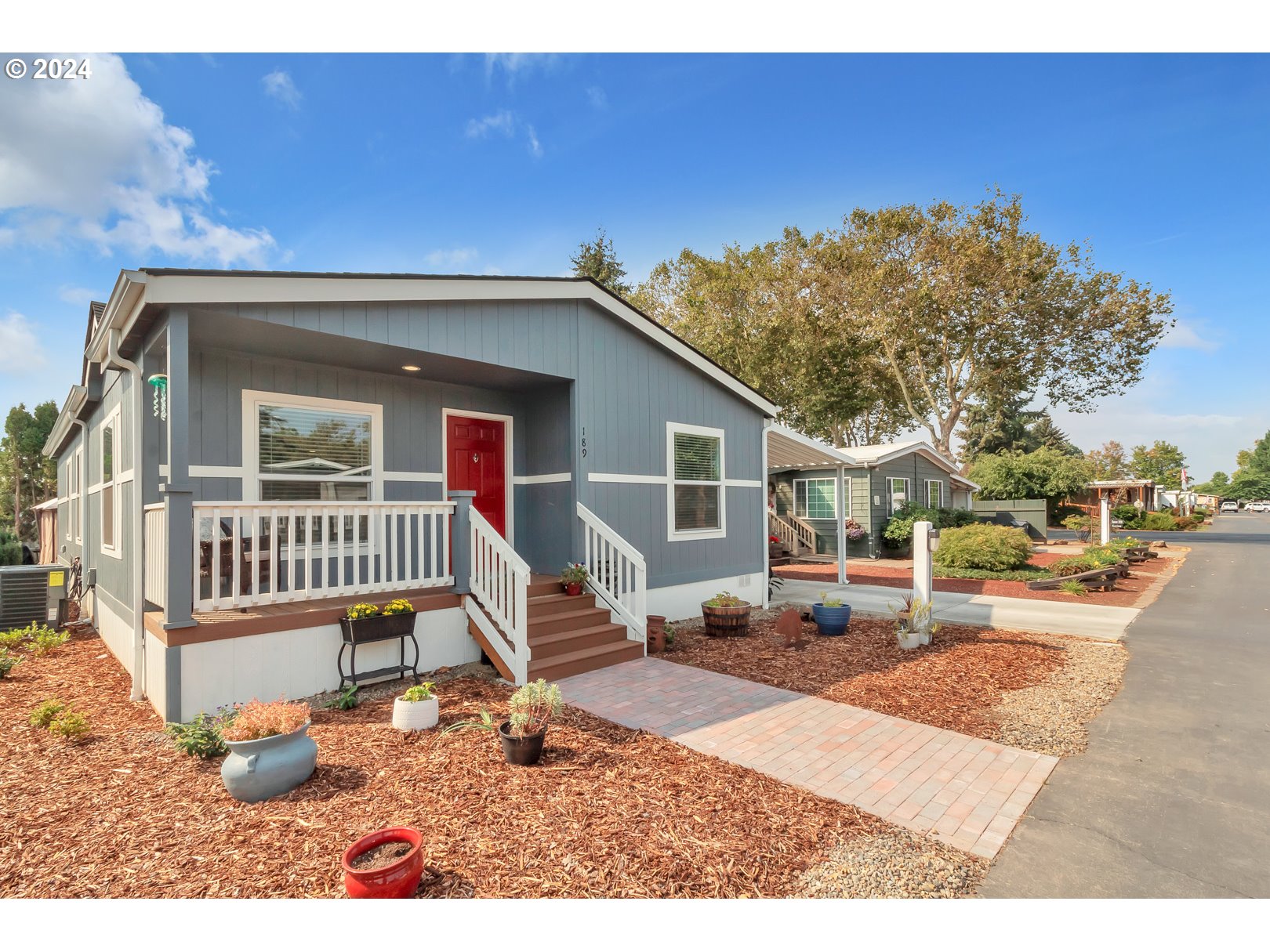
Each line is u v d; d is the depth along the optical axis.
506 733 4.05
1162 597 11.71
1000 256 22.56
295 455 6.67
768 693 5.75
